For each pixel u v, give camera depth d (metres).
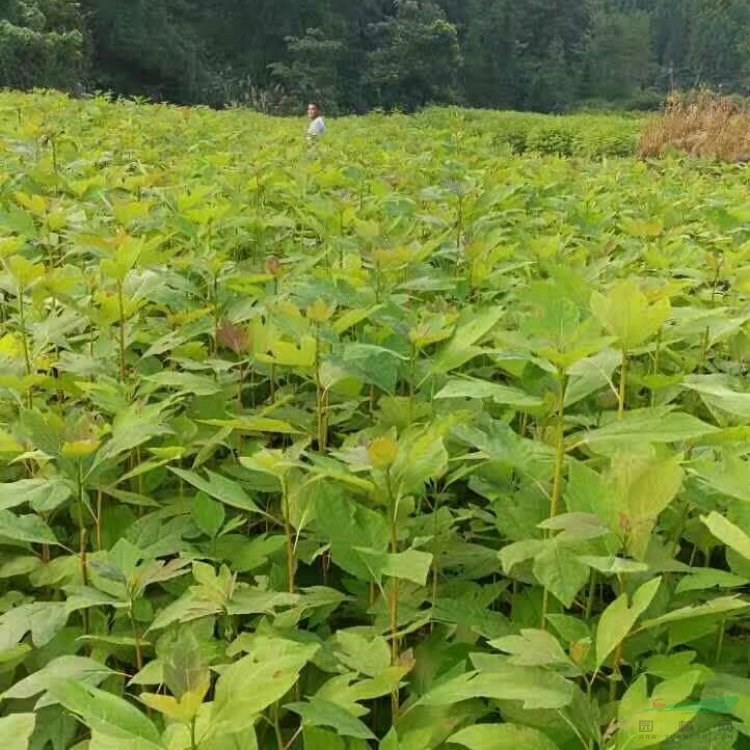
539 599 1.80
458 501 2.30
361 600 1.87
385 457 1.57
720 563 2.05
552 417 2.30
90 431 1.80
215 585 1.61
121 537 1.89
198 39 61.03
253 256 4.06
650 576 1.59
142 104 12.37
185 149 6.88
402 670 1.42
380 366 2.22
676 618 1.44
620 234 4.93
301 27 63.75
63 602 1.73
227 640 1.70
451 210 4.20
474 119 26.88
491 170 6.28
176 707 1.15
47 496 1.78
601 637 1.37
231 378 2.61
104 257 3.08
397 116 20.17
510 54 76.81
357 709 1.42
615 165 8.27
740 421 2.13
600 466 2.05
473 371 2.74
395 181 5.35
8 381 2.18
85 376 2.59
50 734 1.61
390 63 65.75
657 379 2.17
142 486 2.23
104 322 2.48
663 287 2.18
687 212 5.27
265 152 5.99
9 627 1.60
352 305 2.65
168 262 3.05
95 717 1.25
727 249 3.84
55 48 34.78
